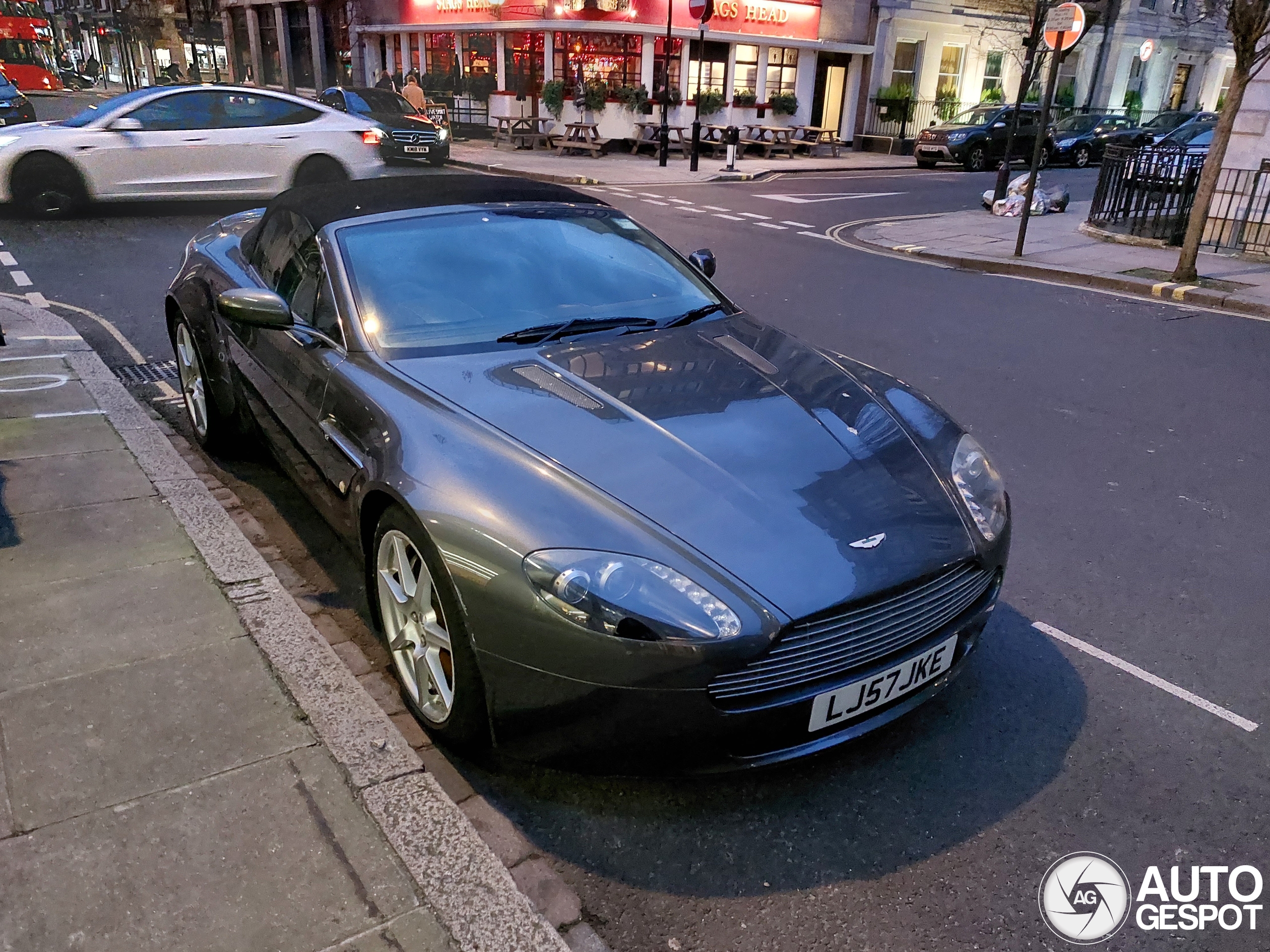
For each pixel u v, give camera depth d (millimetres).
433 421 2785
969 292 9953
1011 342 7832
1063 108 29266
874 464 2760
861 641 2434
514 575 2334
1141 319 8906
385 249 3586
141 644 3045
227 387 4402
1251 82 12172
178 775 2486
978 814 2611
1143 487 4883
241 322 3336
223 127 11875
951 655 2688
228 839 2291
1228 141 10141
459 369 3070
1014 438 5551
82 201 11297
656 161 23344
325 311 3479
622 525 2373
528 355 3186
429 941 2064
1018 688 3178
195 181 11719
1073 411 6074
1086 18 14148
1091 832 2561
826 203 16891
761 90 26234
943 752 2857
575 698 2330
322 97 19422
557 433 2688
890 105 28266
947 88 30359
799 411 2943
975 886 2377
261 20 36750
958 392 6414
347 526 3121
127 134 11305
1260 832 2578
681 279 3980
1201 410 6148
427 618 2654
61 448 4574
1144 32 32344
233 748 2598
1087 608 3699
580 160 22453
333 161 12453
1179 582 3918
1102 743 2916
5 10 38281
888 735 2928
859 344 7633
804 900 2320
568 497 2443
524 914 2148
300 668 2965
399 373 3078
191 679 2883
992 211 16297
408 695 2850
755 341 3516
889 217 15594
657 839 2498
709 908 2291
